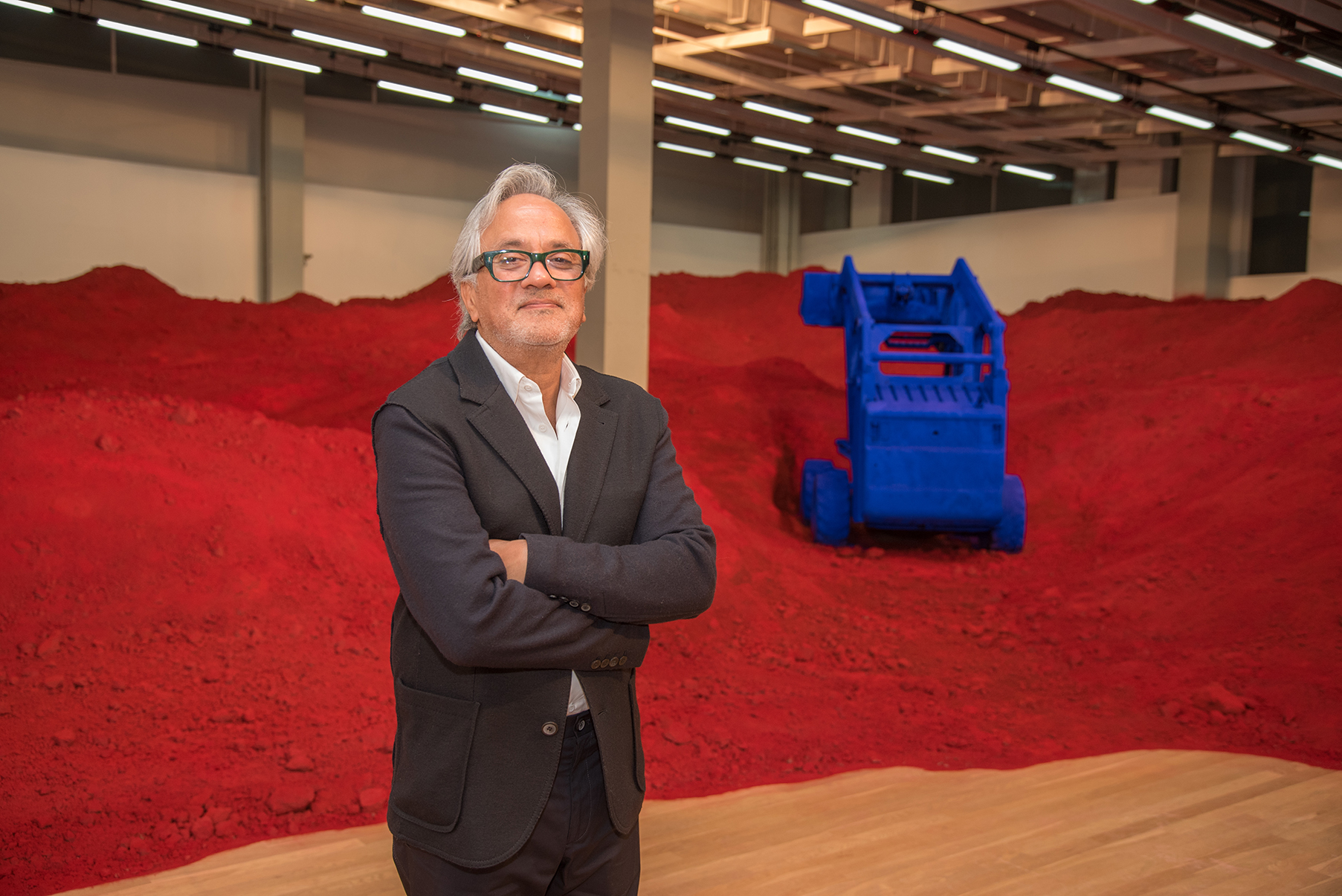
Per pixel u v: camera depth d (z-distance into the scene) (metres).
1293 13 10.17
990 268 24.03
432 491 1.46
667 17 13.58
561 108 20.36
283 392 11.23
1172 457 9.28
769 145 21.20
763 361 14.43
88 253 18.05
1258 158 19.44
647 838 3.27
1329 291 14.00
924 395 8.19
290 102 19.91
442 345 14.48
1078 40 12.48
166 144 19.05
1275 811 3.45
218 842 3.27
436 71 17.83
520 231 1.57
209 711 4.32
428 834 1.52
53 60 17.75
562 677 1.54
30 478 5.54
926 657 5.84
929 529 8.41
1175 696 4.98
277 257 19.97
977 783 3.82
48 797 3.52
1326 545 6.47
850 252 27.05
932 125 18.50
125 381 11.58
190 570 5.36
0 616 4.79
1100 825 3.35
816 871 2.99
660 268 26.19
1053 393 12.94
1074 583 7.26
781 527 9.06
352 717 4.37
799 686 5.29
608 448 1.67
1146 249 20.91
